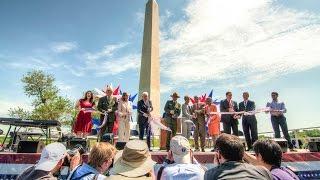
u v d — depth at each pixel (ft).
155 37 52.16
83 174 8.04
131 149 8.27
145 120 29.50
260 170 7.91
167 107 30.27
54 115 96.22
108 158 8.45
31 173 7.79
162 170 9.50
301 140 35.09
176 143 9.58
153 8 52.80
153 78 49.67
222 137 8.54
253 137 30.04
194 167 9.26
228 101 31.17
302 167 24.75
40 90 106.93
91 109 29.19
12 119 27.35
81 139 23.36
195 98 31.73
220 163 8.66
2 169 21.13
